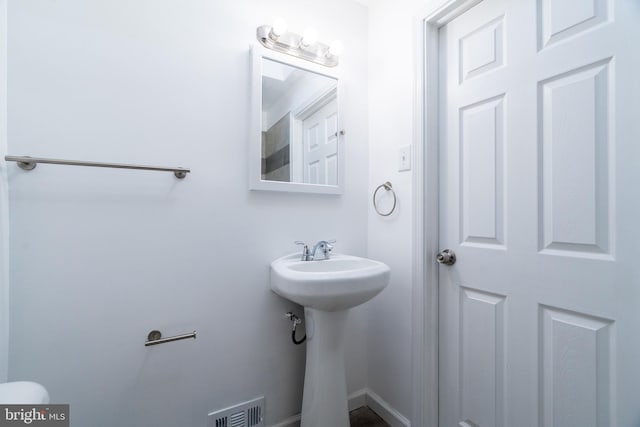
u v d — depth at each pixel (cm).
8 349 84
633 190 74
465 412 113
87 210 94
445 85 122
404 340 132
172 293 107
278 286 111
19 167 86
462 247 115
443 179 123
